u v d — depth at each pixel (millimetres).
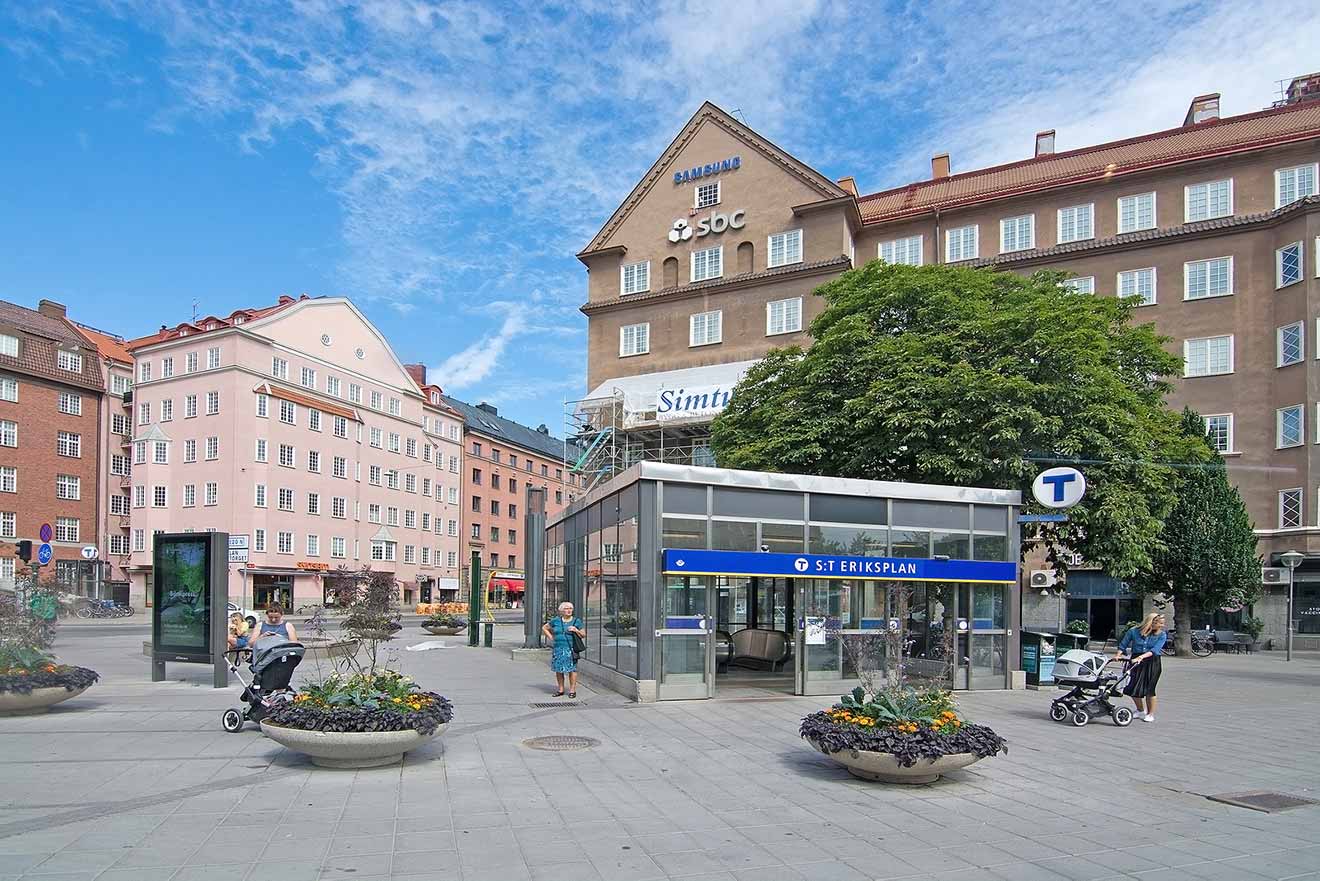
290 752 9305
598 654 17406
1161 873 6055
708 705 13500
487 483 79562
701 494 14477
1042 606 36750
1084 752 10461
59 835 6340
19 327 51406
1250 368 33219
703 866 5941
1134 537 18875
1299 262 32188
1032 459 18922
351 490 58312
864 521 15703
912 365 20203
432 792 7738
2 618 11828
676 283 41500
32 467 51469
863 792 8133
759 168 39969
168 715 11750
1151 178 35406
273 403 51594
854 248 40375
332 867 5730
